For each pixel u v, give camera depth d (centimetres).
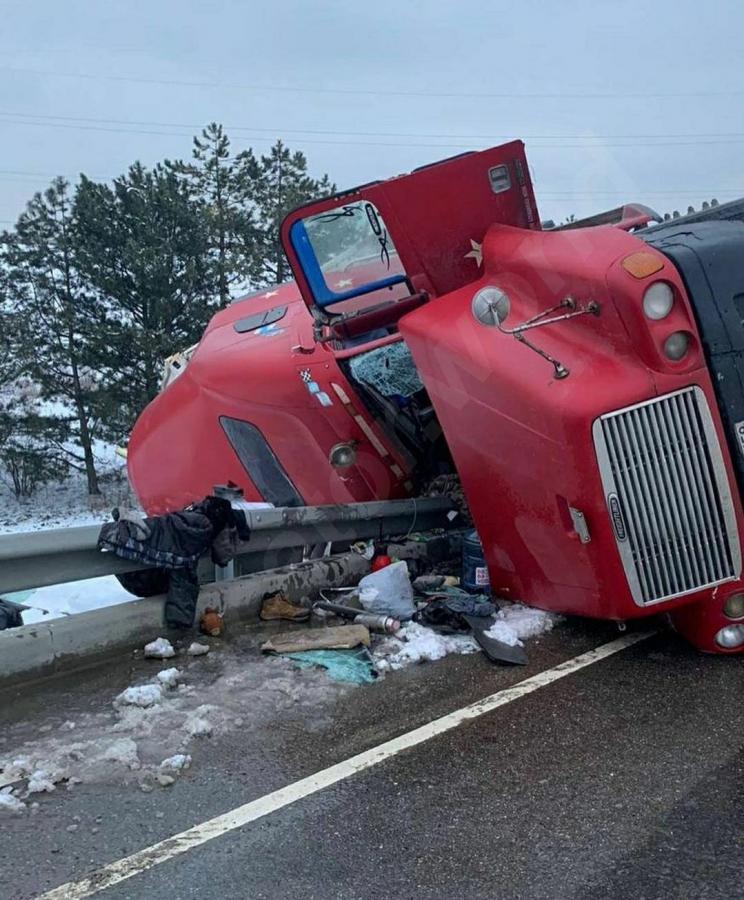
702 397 397
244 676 425
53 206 3041
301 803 309
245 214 3453
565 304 433
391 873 267
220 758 345
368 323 579
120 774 332
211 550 494
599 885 258
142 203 2945
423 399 651
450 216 542
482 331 457
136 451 829
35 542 423
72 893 260
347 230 569
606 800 304
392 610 505
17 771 332
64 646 432
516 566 477
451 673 426
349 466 664
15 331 2991
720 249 413
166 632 473
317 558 595
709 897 251
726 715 362
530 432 423
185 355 869
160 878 267
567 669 421
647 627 467
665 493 400
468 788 316
